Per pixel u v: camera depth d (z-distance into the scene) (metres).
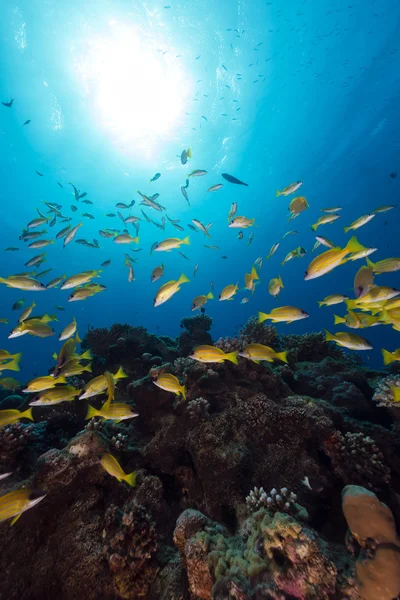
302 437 4.52
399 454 4.61
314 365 7.39
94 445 4.56
